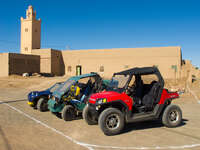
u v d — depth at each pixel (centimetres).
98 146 513
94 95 634
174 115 707
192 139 575
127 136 601
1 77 3034
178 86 2050
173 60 3097
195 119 828
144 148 502
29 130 656
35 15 4400
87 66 3819
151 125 732
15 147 493
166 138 583
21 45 4438
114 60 3569
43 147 500
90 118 741
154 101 675
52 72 3850
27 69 3528
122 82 674
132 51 3409
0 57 3297
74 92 819
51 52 3825
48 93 1016
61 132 640
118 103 625
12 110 1012
